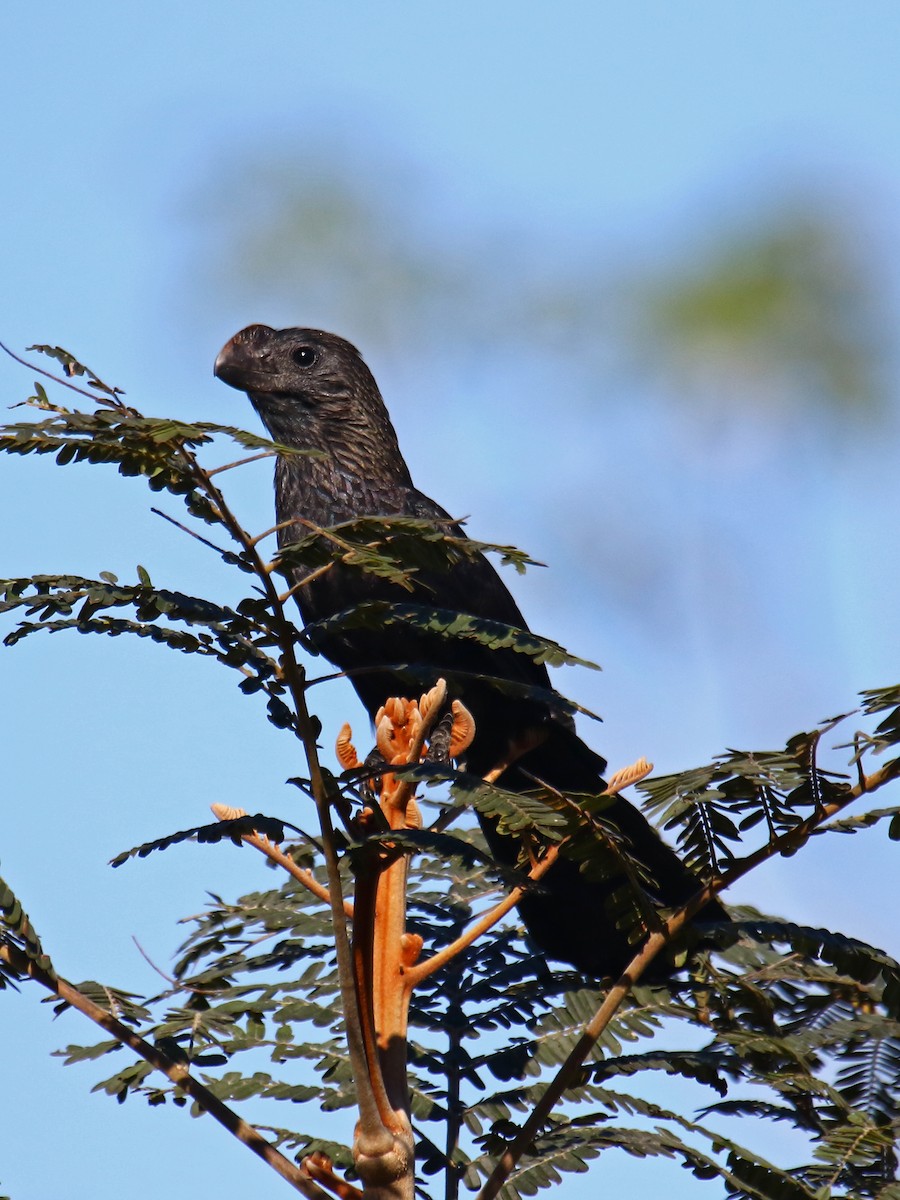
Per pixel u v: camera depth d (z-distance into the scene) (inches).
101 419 167.6
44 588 189.6
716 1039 219.8
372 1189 180.2
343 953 179.2
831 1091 215.3
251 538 175.6
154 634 187.8
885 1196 196.7
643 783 212.8
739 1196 201.0
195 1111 206.8
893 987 216.1
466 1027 246.8
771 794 207.3
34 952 195.5
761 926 221.6
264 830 189.8
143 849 194.1
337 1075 218.2
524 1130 194.2
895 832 208.1
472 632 187.9
